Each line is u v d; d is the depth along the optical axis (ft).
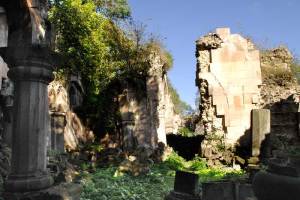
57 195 18.65
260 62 67.56
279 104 60.18
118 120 72.23
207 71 64.75
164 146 64.13
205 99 64.28
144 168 42.04
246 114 62.18
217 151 60.23
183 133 96.84
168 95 96.84
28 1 20.17
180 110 157.28
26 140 19.19
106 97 73.72
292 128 58.85
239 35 64.80
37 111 19.66
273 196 12.78
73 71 66.69
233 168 55.77
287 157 14.53
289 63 67.87
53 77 21.15
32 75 19.61
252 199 22.07
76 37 64.69
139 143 68.80
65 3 65.26
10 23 20.63
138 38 73.61
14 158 19.17
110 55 71.87
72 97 73.92
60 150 49.34
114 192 29.60
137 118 70.23
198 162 57.57
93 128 73.67
